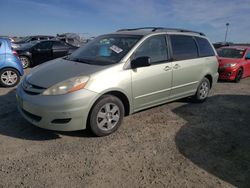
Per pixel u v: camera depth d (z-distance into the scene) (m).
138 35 4.91
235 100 7.06
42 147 3.84
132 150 3.88
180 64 5.44
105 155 3.69
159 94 5.09
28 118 4.04
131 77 4.41
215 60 6.63
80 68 4.22
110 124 4.30
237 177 3.34
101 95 4.06
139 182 3.13
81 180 3.10
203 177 3.30
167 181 3.18
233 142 4.36
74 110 3.78
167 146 4.07
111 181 3.12
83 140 4.11
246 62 10.57
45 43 13.30
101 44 5.05
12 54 7.89
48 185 2.98
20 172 3.21
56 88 3.79
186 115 5.54
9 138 4.07
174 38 5.48
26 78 4.39
